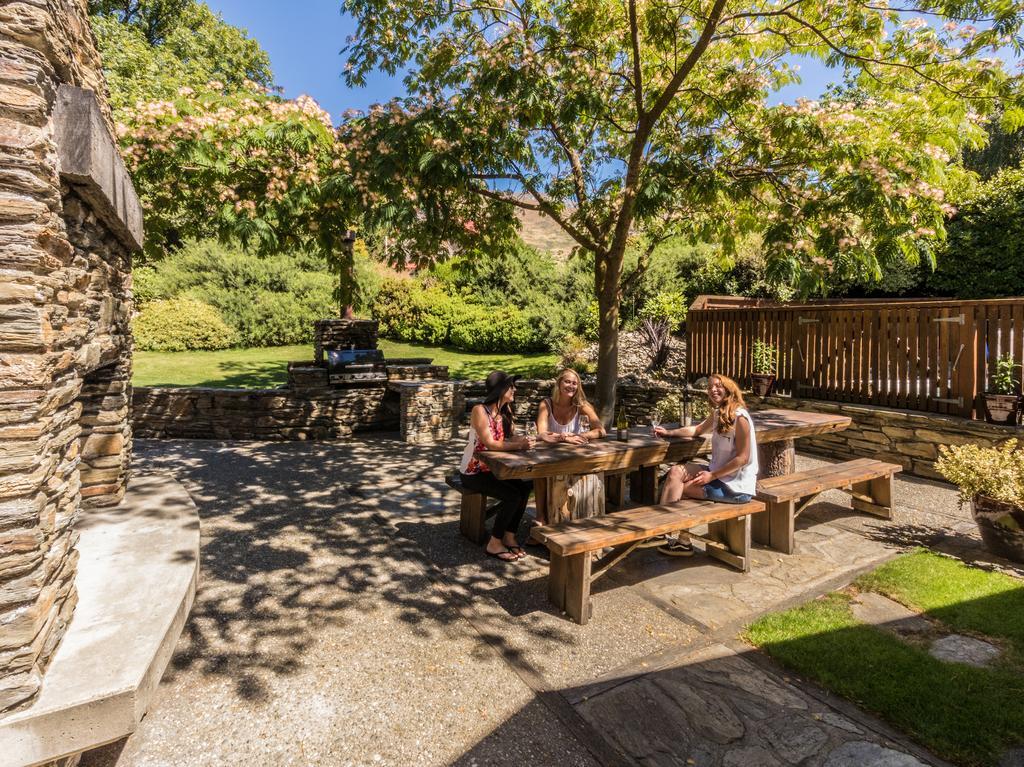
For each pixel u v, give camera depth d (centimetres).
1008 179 1298
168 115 583
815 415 588
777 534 439
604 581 389
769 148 616
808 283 561
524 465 376
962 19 534
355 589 371
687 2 635
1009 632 309
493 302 1502
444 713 252
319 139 644
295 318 1570
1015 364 579
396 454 773
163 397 848
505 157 641
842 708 254
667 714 252
